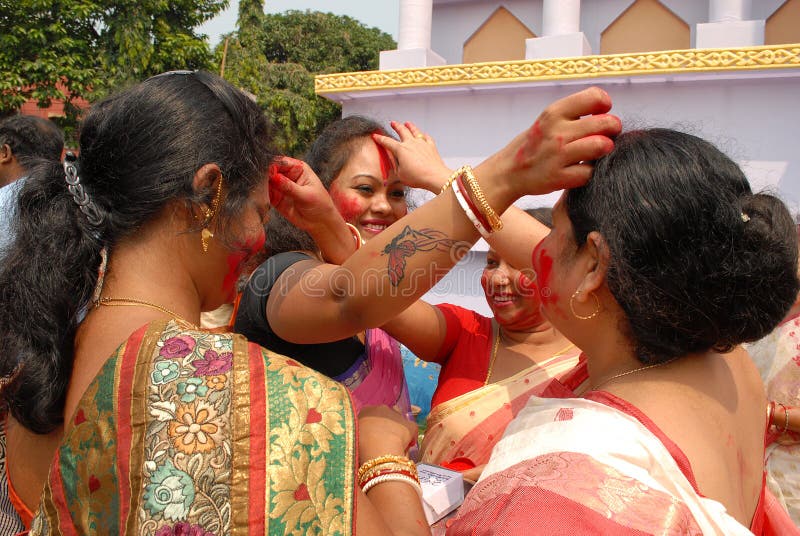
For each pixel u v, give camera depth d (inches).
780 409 96.3
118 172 41.3
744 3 218.8
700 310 38.0
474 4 277.7
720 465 38.9
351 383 69.6
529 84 225.3
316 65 842.8
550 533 32.7
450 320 83.4
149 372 36.7
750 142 205.3
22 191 42.5
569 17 238.1
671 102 214.4
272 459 35.1
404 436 55.4
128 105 42.2
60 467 36.8
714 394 42.1
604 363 45.0
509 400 74.8
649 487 34.4
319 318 54.1
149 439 34.8
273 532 33.6
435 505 55.9
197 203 41.9
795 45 189.2
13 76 401.4
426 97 249.1
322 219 63.2
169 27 465.4
